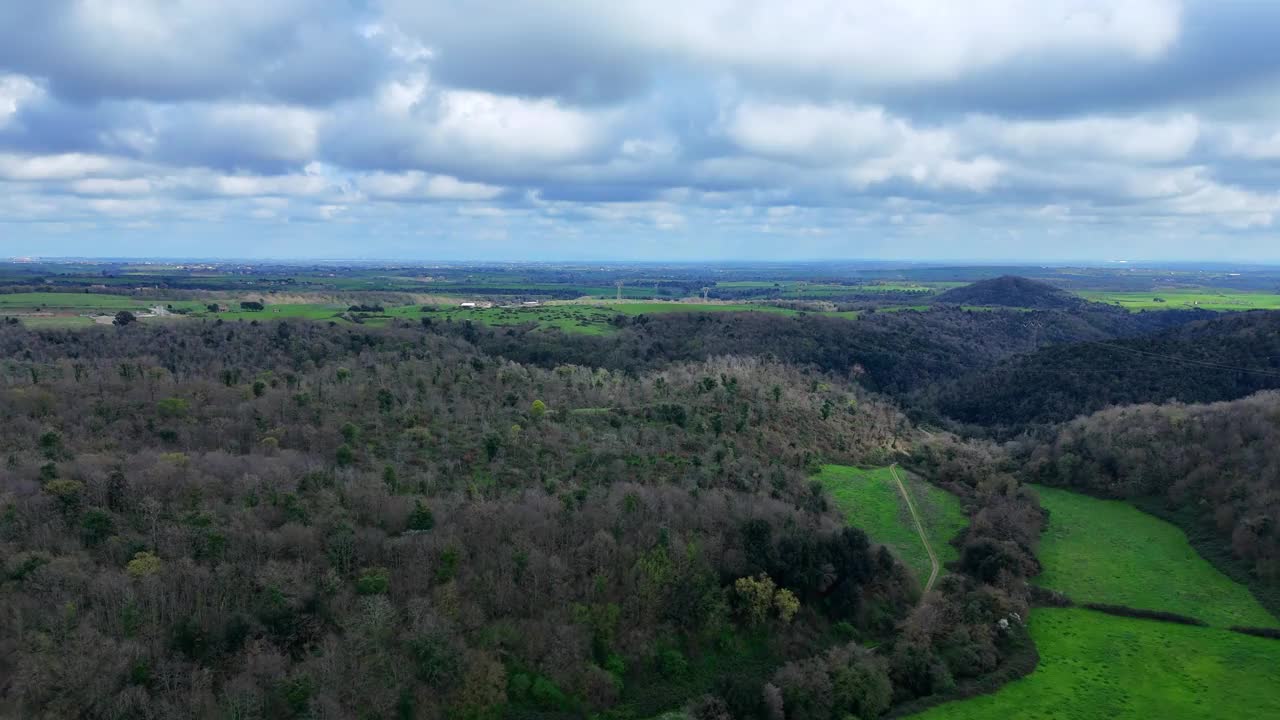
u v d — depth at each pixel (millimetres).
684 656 85875
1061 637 91188
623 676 81750
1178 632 90812
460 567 84625
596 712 77750
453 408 125438
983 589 97750
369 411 118688
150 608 70688
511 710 74875
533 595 84562
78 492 80750
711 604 89125
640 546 92875
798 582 93562
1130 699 78938
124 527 79500
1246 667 83188
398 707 71125
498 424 121062
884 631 92938
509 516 92000
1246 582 98125
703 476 113750
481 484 101375
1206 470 118500
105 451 94938
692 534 97000
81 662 64188
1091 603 97688
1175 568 104688
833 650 85688
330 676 69812
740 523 100625
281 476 91125
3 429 96562
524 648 80000
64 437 97062
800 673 81688
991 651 87312
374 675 71688
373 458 103250
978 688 81688
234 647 70688
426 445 109562
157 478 86250
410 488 96312
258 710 65750
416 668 73625
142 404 111188
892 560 101375
